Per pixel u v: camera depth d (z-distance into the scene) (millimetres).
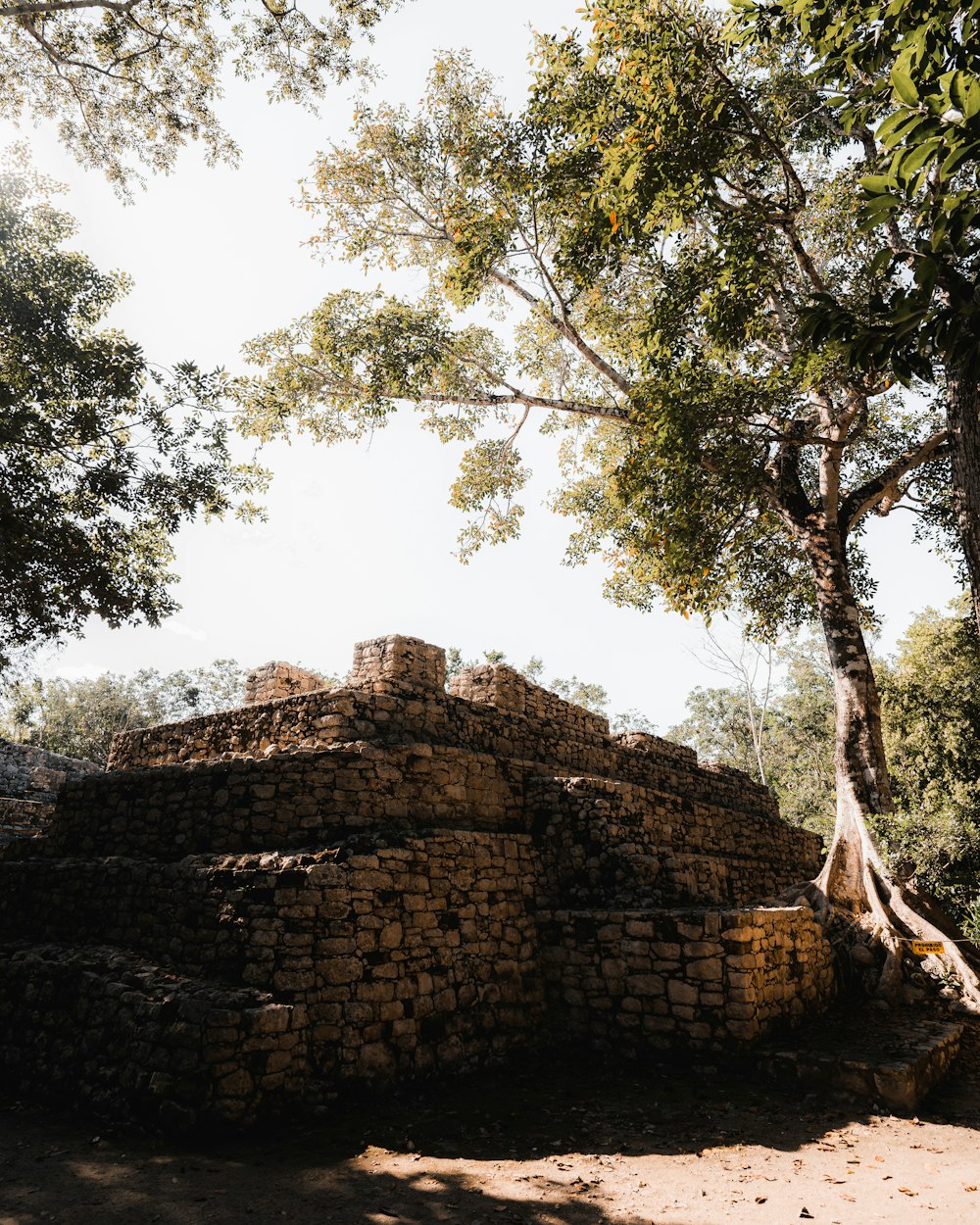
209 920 7879
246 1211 4824
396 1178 5469
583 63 12078
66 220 13398
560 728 15438
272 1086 6430
